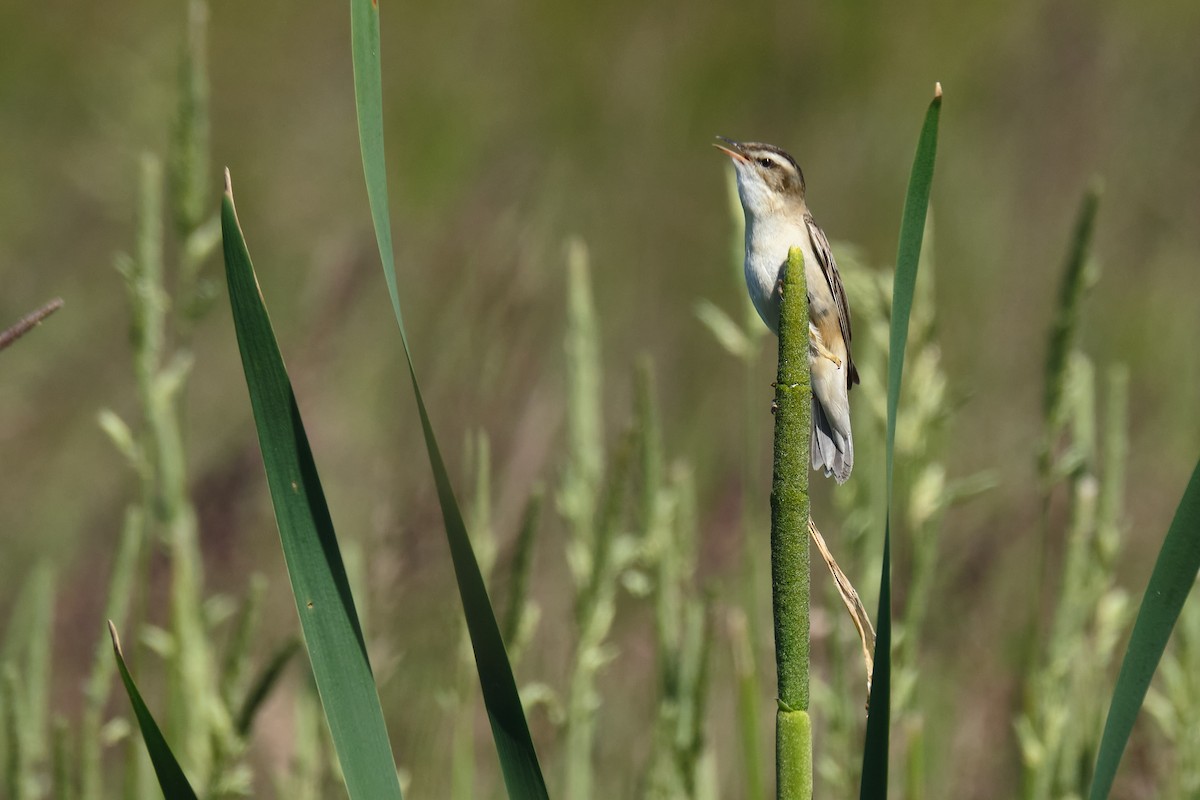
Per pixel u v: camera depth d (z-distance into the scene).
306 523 4.51
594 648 7.57
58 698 10.11
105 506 13.59
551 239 16.55
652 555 7.54
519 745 4.54
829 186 19.06
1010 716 9.85
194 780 7.21
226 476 12.01
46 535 13.66
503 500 10.08
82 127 18.48
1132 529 12.90
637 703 9.96
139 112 18.50
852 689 8.54
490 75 19.78
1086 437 7.75
